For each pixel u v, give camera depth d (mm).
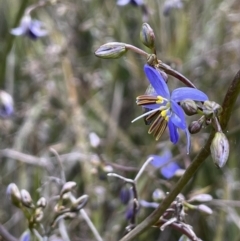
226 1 583
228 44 546
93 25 556
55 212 296
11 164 513
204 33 572
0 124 505
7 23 575
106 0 592
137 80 558
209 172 496
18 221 467
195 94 249
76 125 501
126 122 587
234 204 369
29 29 429
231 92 248
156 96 254
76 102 516
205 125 250
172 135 253
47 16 561
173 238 497
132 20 616
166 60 424
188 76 546
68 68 529
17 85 599
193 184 460
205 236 479
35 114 526
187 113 247
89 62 603
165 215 276
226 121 250
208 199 294
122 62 573
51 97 555
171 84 467
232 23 569
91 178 447
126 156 525
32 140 515
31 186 496
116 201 453
